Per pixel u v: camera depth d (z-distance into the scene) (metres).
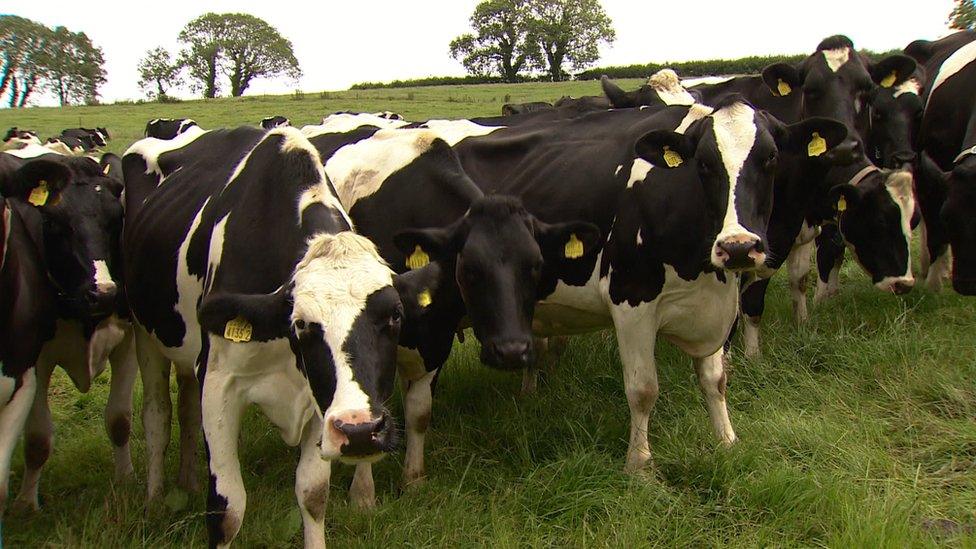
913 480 5.37
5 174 4.90
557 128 6.89
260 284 4.43
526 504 5.34
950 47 11.33
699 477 5.49
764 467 5.47
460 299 5.84
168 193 5.77
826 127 5.75
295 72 92.44
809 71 8.12
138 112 39.78
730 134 5.30
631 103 9.73
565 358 7.87
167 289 5.32
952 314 8.41
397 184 6.42
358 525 5.17
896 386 6.72
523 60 76.38
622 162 6.07
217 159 5.79
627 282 5.81
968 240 7.69
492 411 6.81
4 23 78.12
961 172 7.66
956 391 6.44
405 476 5.93
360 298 3.78
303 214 4.45
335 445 3.51
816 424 6.02
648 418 6.03
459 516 5.16
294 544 5.04
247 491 5.62
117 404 6.14
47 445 5.66
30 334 4.86
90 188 5.73
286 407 4.43
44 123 33.50
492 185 6.74
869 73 8.23
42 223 5.53
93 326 5.86
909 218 8.38
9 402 4.82
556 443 6.14
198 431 5.97
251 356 4.27
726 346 7.56
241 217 4.64
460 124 7.78
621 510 5.14
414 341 5.75
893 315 8.42
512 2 74.25
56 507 5.68
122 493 5.62
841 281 10.54
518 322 5.33
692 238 5.53
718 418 6.09
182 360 5.42
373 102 41.78
